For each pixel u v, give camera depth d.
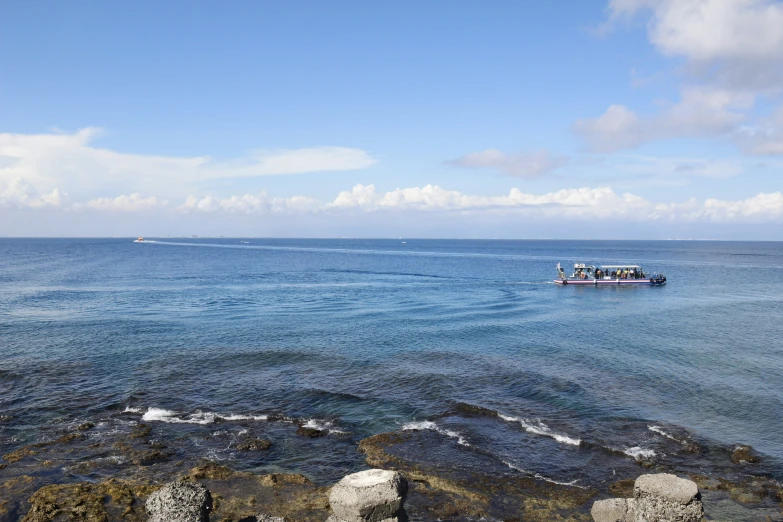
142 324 44.84
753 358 34.47
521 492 17.36
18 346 36.09
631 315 53.31
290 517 15.46
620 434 21.98
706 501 16.92
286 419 23.28
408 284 84.94
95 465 18.55
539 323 47.38
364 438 21.45
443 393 26.81
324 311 53.59
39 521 14.62
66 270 106.31
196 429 22.05
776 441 21.44
